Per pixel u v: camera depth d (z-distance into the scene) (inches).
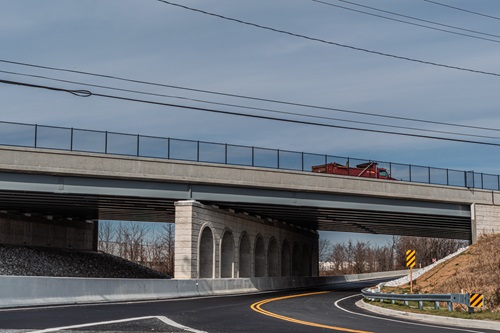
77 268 2010.3
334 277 3016.7
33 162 1451.8
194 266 1560.0
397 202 1894.7
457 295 958.4
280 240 2283.5
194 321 765.3
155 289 1278.3
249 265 1958.7
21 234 2027.6
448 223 2268.7
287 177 1715.1
